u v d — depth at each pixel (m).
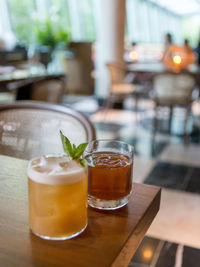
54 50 6.68
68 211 0.47
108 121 4.48
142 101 6.06
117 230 0.51
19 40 7.54
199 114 4.89
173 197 2.20
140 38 13.72
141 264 1.50
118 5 5.06
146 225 0.59
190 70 3.65
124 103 5.59
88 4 9.97
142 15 13.66
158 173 2.61
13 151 1.22
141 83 4.75
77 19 9.96
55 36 6.61
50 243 0.47
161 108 4.82
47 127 1.20
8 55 3.90
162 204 2.09
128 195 0.59
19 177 0.71
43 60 4.48
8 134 1.24
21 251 0.46
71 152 0.50
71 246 0.47
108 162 0.58
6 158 0.83
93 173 0.57
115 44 5.23
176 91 3.45
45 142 1.19
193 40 16.31
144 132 3.89
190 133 3.84
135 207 0.59
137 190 0.66
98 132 3.89
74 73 7.07
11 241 0.48
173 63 4.21
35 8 8.30
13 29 7.95
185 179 2.50
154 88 3.51
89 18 10.24
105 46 5.28
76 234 0.49
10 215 0.55
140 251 1.59
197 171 2.66
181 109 5.24
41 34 6.53
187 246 1.65
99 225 0.53
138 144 3.40
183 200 2.15
